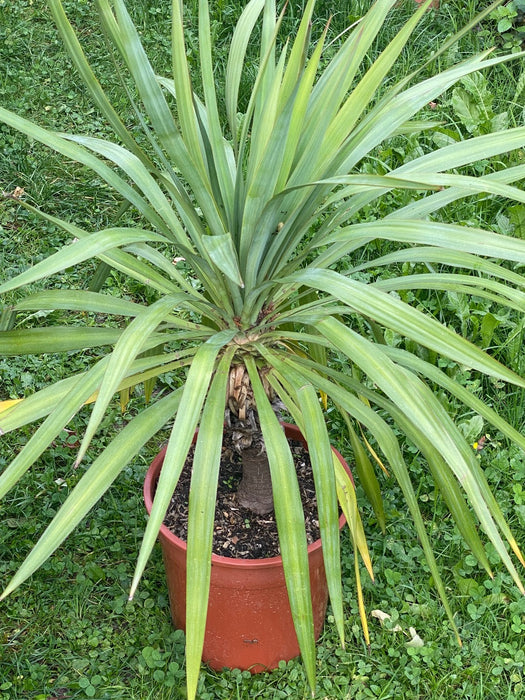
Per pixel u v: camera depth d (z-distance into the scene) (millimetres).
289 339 2092
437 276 1863
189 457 2406
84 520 2662
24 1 5191
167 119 1639
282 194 1528
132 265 1861
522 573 2553
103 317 3447
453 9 4863
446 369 3102
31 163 4031
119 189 1803
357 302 1516
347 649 2352
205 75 1827
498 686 2277
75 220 3850
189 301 1795
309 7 1548
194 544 1541
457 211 3572
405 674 2264
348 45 1765
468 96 3967
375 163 3861
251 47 4594
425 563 2547
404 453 2895
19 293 3412
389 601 2484
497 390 3033
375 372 1521
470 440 2791
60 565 2498
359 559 2566
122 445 1672
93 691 2195
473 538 1848
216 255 1478
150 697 2195
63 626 2387
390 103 1789
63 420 1578
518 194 1523
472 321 3131
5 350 1758
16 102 4438
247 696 2225
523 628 2367
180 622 2338
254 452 2100
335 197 1847
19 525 2637
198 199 1750
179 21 1654
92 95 1773
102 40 4902
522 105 4230
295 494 1617
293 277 1628
